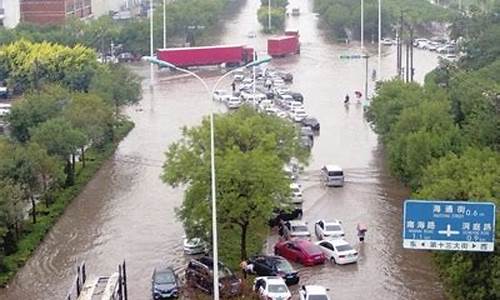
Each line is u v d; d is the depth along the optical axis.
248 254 75.62
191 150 76.62
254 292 67.88
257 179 70.88
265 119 85.19
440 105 95.88
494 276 56.53
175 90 165.00
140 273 74.19
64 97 114.06
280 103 146.12
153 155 114.75
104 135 114.44
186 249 77.81
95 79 138.38
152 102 153.12
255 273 72.44
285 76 174.00
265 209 70.69
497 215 57.03
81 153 107.38
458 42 178.00
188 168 74.06
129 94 132.88
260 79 169.62
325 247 77.06
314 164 109.25
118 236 84.12
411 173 88.62
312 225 85.62
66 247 81.44
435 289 69.50
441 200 58.62
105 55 192.75
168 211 91.38
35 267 76.81
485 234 54.84
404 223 55.56
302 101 150.38
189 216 72.25
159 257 77.94
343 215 89.06
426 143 87.12
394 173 94.88
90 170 106.06
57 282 73.25
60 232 85.75
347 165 108.56
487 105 90.94
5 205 75.88
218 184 70.88
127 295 68.69
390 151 95.88
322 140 123.00
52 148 96.12
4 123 116.75
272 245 81.00
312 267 75.19
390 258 76.94
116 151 117.31
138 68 192.00
